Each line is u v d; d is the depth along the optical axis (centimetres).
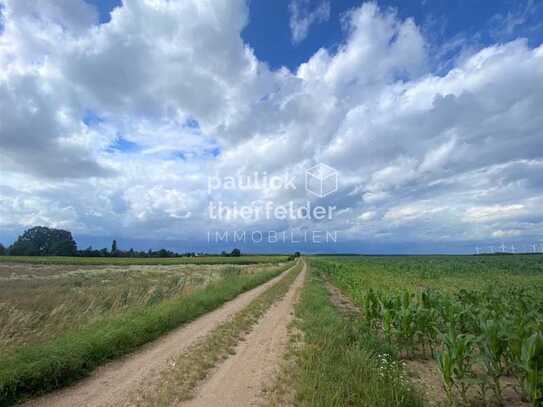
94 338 973
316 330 1202
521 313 955
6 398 677
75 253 12106
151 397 685
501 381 823
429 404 662
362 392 621
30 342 960
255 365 890
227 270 5050
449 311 1067
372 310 1380
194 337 1220
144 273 4278
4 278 3350
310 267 7669
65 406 663
